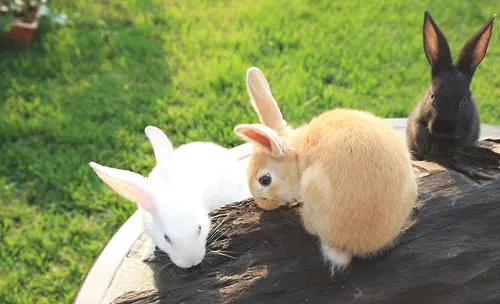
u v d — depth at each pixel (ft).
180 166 2.80
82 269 3.43
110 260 2.67
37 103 4.34
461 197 2.37
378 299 2.17
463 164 2.58
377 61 4.79
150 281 2.49
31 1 4.94
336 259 2.14
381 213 2.02
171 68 4.70
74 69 4.66
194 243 2.32
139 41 4.94
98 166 2.40
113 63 4.75
